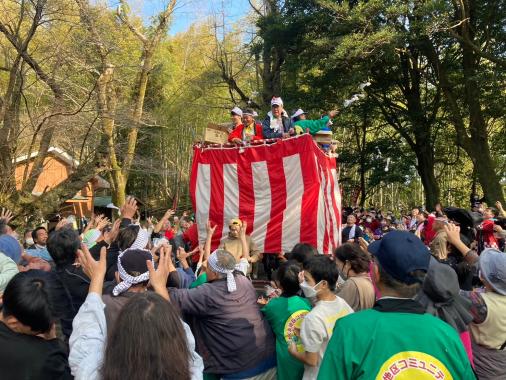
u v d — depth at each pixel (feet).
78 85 52.29
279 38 71.92
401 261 7.61
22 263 19.95
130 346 6.33
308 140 23.32
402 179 85.97
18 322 8.55
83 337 7.81
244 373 12.89
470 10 64.90
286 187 23.53
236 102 97.50
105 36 51.78
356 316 7.66
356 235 38.52
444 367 7.11
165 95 109.91
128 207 17.56
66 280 13.19
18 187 58.08
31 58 44.96
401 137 95.50
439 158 99.71
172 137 110.32
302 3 70.79
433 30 56.34
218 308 12.80
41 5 43.42
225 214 24.45
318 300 11.98
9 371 8.23
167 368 6.34
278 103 27.35
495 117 74.43
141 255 10.42
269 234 23.45
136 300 6.78
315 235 22.85
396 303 7.61
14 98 45.75
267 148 24.13
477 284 16.67
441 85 71.46
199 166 25.45
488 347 11.20
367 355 7.22
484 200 65.05
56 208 45.52
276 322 13.32
